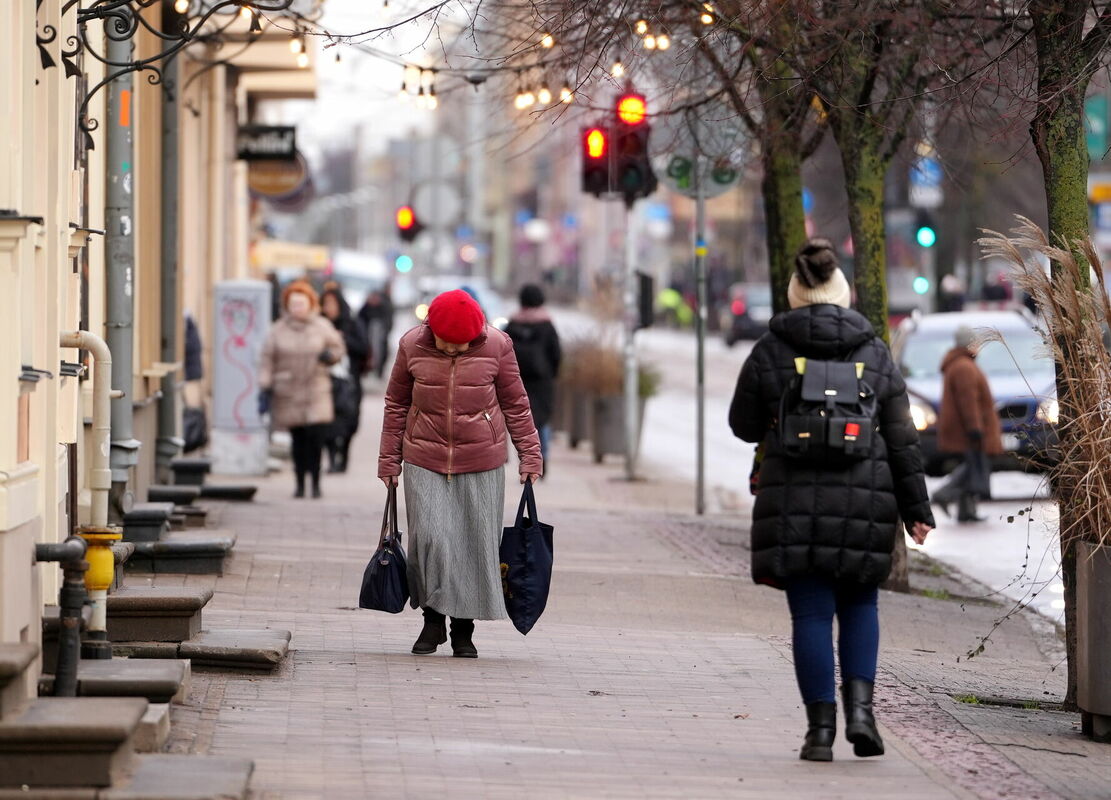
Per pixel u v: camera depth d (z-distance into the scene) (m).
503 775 19.33
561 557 40.94
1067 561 25.72
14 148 19.19
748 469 71.12
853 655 20.47
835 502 20.00
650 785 19.11
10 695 17.19
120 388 33.38
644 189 53.12
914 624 34.91
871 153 37.94
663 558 41.66
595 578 37.06
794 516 20.06
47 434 21.38
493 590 26.45
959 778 19.88
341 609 31.58
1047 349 24.39
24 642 18.77
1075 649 25.70
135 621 24.69
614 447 71.19
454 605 26.42
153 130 45.81
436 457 26.48
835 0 32.81
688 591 36.00
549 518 49.91
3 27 18.72
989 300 105.00
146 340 45.25
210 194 72.75
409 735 21.20
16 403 18.56
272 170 80.88
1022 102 27.19
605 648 28.72
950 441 53.41
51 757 16.81
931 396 61.84
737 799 18.56
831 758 20.52
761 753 21.03
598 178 52.78
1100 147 81.81
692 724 22.70
